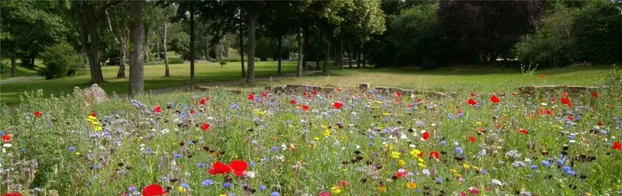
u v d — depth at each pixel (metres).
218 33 28.36
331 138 4.62
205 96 9.56
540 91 9.96
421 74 31.78
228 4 24.39
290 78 26.84
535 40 32.25
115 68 51.44
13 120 6.18
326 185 3.29
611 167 3.74
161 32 41.66
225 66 53.69
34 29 25.94
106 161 3.66
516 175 3.45
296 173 3.42
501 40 36.94
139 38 17.14
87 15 27.88
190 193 3.01
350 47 45.44
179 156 3.78
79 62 39.31
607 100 7.16
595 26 28.97
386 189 3.16
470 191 2.98
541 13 36.59
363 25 31.59
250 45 23.97
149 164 3.76
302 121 5.27
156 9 34.78
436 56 41.81
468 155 4.15
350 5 27.97
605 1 29.08
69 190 3.21
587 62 29.31
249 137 4.39
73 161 3.63
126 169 3.66
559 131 5.13
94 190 3.15
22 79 37.72
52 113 6.07
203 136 4.91
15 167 3.20
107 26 33.09
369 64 51.28
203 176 3.49
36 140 3.94
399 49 44.38
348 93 9.80
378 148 4.23
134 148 4.34
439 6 39.69
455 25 38.41
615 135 4.93
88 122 5.32
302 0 23.16
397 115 6.31
